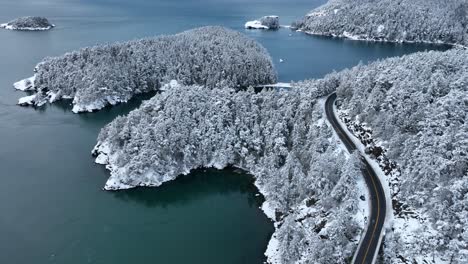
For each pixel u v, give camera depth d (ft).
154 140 407.64
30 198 367.04
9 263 288.10
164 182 400.47
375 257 249.55
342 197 295.28
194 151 419.95
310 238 279.69
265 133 410.72
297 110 423.64
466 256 225.76
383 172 329.11
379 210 286.46
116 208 362.94
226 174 413.39
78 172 413.80
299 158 370.32
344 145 371.15
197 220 349.20
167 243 317.22
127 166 391.24
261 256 298.97
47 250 302.45
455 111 319.06
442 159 276.00
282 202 333.62
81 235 322.34
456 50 495.82
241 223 342.44
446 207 247.70
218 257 299.17
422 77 392.27
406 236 255.91
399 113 350.23
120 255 301.22
